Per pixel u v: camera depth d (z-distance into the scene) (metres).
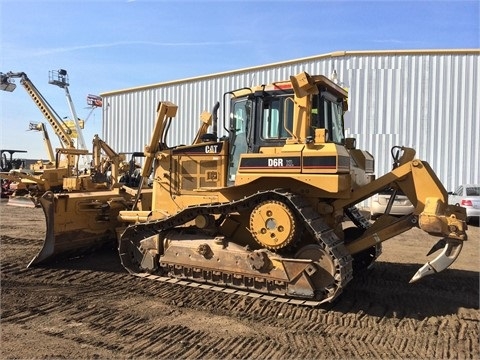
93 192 8.41
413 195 5.67
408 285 6.53
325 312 5.25
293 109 5.94
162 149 7.29
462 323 4.98
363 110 17.42
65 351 4.11
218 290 5.96
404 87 17.05
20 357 3.96
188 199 6.77
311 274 5.35
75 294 5.91
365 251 7.26
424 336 4.58
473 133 16.58
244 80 19.59
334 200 5.88
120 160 15.53
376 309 5.41
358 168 6.49
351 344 4.34
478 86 16.48
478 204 13.23
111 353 4.07
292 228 5.40
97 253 8.38
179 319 4.99
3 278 6.68
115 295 5.88
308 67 18.19
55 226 7.38
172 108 7.23
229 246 5.98
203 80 20.58
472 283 6.68
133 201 8.30
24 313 5.15
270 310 5.29
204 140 6.84
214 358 3.99
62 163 20.72
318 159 5.37
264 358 4.00
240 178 5.89
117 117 23.20
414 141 17.00
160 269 6.70
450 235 5.24
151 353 4.08
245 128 6.39
